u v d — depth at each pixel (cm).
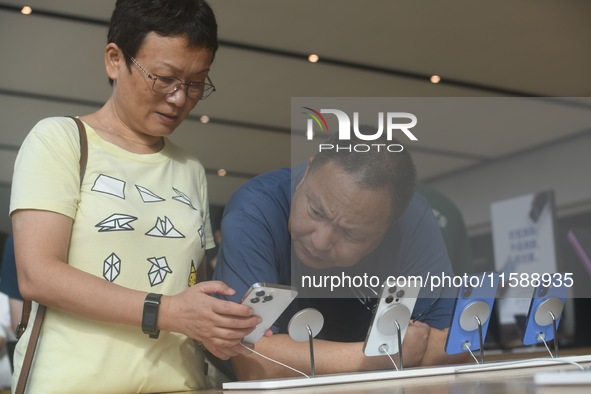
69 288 105
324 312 152
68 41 332
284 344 146
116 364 112
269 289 109
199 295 106
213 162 385
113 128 122
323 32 375
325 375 125
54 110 349
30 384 109
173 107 117
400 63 409
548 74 440
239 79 381
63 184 110
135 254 114
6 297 254
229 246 161
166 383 116
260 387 114
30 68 337
